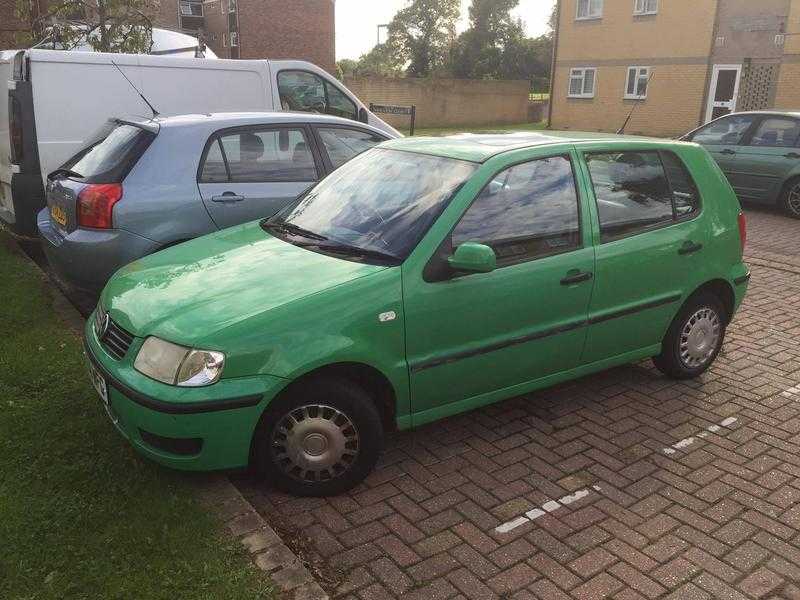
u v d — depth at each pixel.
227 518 3.28
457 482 3.78
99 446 3.81
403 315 3.56
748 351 5.71
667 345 4.91
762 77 24.47
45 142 7.22
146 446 3.37
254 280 3.59
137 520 3.21
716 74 25.66
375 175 4.35
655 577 3.08
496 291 3.84
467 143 4.32
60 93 7.32
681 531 3.41
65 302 6.12
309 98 9.48
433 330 3.68
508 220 3.93
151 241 5.45
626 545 3.30
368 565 3.12
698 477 3.88
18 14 11.74
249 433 3.30
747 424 4.50
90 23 10.89
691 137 13.13
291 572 2.94
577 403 4.74
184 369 3.20
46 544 3.03
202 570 2.91
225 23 41.97
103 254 5.33
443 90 37.97
